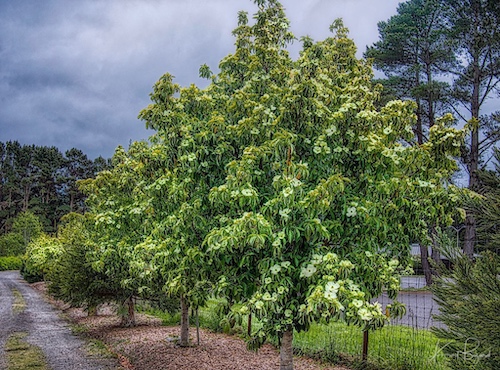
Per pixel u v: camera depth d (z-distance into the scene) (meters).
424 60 20.34
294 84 4.32
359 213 3.83
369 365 5.54
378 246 4.34
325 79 4.61
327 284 3.45
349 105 4.13
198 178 4.72
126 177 7.96
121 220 7.91
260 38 5.39
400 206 4.12
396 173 4.02
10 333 10.10
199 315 10.14
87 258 9.41
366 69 5.55
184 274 5.04
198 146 4.57
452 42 18.48
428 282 10.14
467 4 18.47
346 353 6.16
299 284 3.92
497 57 17.95
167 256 5.10
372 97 4.75
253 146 4.12
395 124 4.32
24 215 42.69
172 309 9.76
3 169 55.78
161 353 7.05
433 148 4.23
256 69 5.14
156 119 5.39
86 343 8.78
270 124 4.21
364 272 4.02
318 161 4.18
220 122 4.67
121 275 8.95
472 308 2.86
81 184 9.58
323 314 3.42
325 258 3.60
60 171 54.66
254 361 6.34
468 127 4.24
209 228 4.69
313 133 4.26
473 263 3.03
